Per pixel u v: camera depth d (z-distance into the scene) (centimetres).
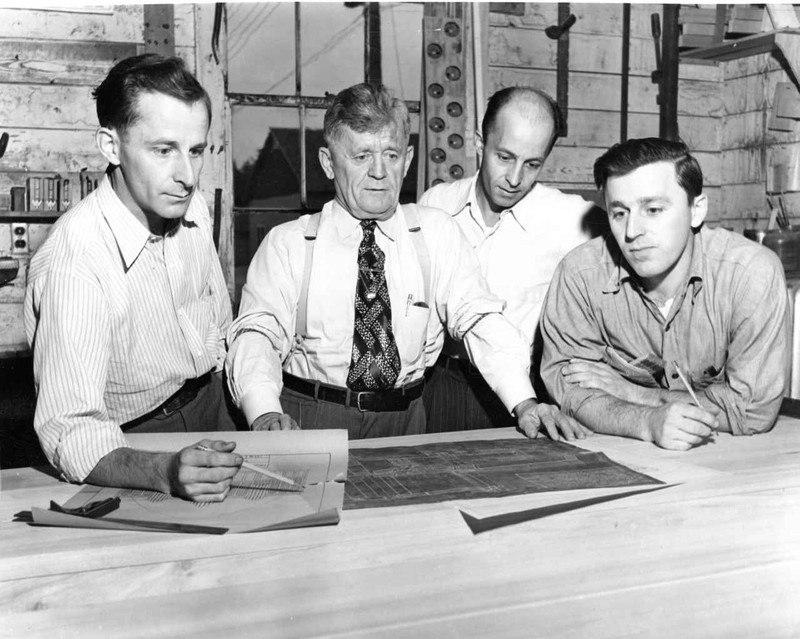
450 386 243
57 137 379
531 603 110
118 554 98
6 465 363
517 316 235
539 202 235
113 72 139
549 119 212
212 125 393
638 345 179
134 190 144
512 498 117
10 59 368
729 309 166
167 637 98
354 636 102
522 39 420
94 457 125
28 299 152
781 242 352
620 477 128
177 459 116
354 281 194
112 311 150
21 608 95
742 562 121
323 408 198
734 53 398
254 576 99
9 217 371
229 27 391
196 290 175
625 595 115
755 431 163
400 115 186
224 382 186
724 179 451
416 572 104
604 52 435
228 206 397
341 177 189
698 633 119
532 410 167
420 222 202
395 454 143
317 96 408
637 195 155
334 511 107
